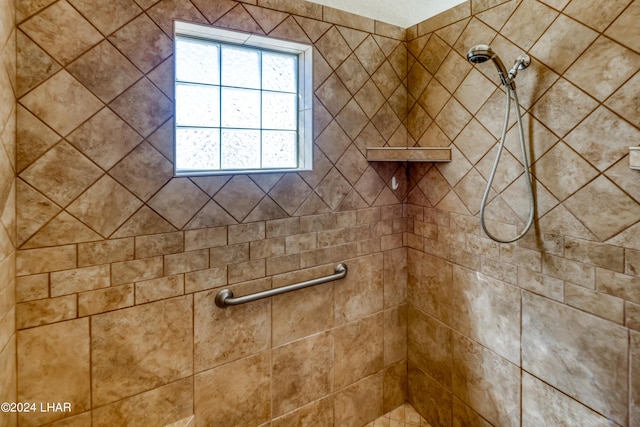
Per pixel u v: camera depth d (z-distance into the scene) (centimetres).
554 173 114
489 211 135
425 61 158
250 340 133
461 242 148
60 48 94
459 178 147
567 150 109
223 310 126
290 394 144
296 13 133
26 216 93
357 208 158
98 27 99
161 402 116
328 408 155
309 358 148
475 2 134
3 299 84
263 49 138
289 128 147
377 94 158
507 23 124
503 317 133
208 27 115
